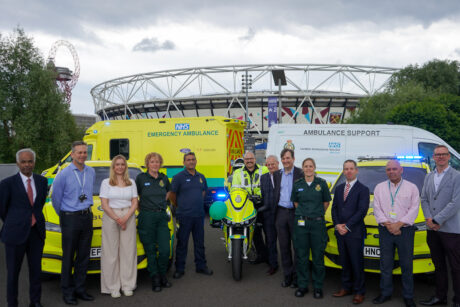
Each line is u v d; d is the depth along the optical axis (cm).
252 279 542
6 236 411
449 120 2461
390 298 469
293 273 523
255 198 573
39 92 3028
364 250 491
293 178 523
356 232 459
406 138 1048
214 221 591
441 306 444
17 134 2966
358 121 3316
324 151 1086
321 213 475
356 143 1069
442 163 431
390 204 446
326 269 594
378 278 550
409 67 3791
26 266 604
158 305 446
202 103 7756
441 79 3472
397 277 552
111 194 478
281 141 1116
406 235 439
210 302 455
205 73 7512
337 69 7456
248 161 596
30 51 3053
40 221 430
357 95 7350
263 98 7462
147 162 512
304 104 7600
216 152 1156
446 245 432
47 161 2953
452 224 429
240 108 7756
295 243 484
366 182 622
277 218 525
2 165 1540
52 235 487
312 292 493
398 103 3122
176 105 7869
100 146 1294
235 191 568
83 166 467
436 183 439
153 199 504
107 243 480
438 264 446
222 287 508
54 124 3005
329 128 1089
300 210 479
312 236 473
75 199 455
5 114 2883
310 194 475
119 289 483
